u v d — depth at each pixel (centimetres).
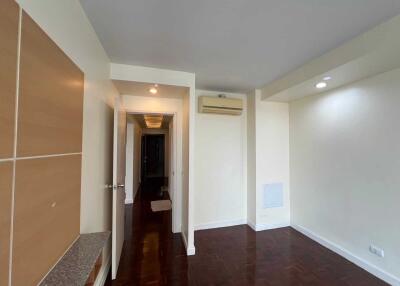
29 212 80
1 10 65
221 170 346
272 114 342
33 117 83
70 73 118
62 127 108
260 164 335
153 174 848
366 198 227
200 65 240
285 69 252
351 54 183
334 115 267
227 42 189
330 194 273
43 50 90
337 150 263
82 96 138
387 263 206
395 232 201
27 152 79
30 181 81
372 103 221
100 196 192
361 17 151
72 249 118
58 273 95
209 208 339
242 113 357
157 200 495
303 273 221
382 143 212
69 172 117
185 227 283
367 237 226
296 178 334
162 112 312
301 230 321
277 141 344
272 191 340
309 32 172
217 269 227
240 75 274
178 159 320
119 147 237
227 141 349
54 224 100
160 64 237
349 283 206
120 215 248
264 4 138
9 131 69
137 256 251
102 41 187
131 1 135
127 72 238
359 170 235
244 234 317
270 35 177
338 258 250
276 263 240
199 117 336
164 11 146
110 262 230
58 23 108
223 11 145
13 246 71
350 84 246
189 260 244
